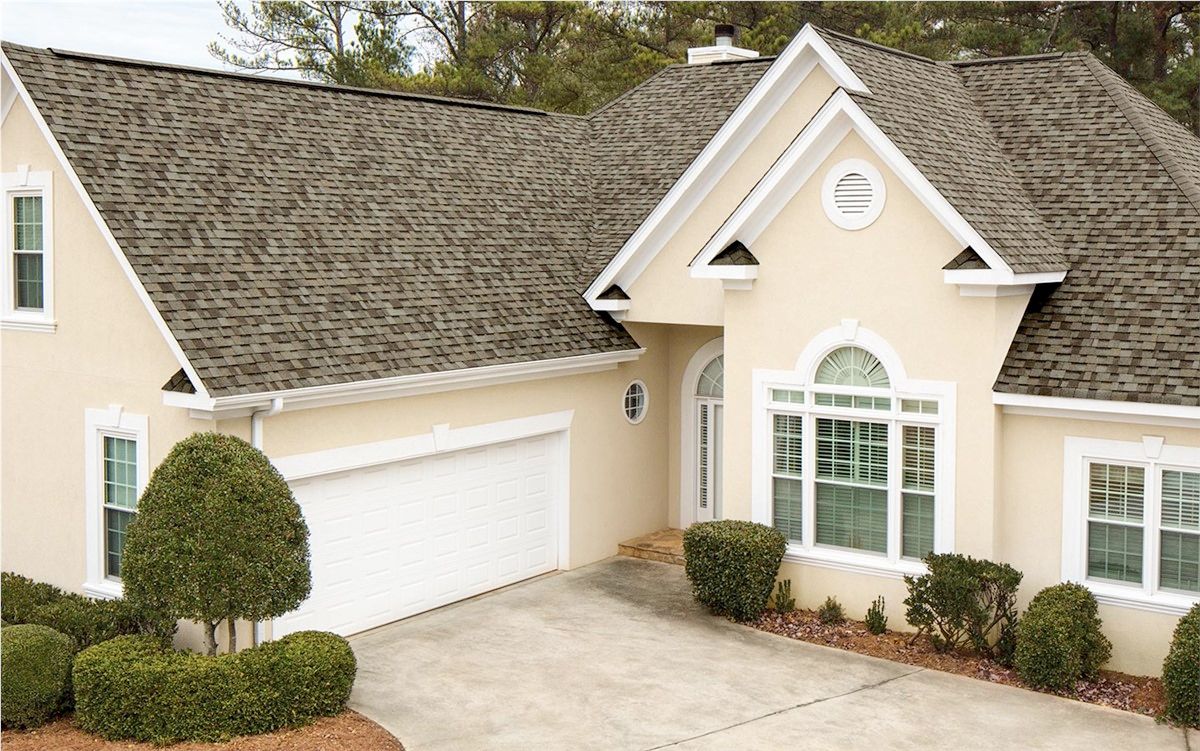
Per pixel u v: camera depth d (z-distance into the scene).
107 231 15.59
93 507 16.73
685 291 20.56
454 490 18.88
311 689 13.84
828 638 17.09
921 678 15.62
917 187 16.31
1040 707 14.62
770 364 18.23
